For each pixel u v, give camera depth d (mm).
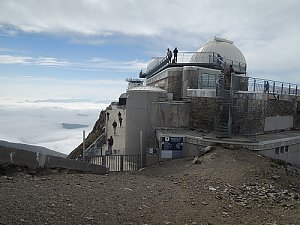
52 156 9125
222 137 12531
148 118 15000
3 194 5738
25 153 8414
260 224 5527
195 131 14453
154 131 15023
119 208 5793
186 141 12852
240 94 13789
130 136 15039
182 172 9875
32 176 7949
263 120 15258
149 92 15016
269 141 12070
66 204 5617
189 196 7082
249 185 8133
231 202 6855
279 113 17000
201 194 7324
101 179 8250
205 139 12102
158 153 13078
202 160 10703
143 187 7633
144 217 5492
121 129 23203
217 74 17562
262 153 11734
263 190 7789
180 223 5367
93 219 5098
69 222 4840
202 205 6492
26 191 6137
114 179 8484
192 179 8773
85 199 6074
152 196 6855
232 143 11633
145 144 14922
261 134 14898
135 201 6348
